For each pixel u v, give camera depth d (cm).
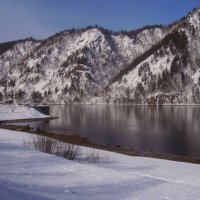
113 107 13212
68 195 848
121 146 3397
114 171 1295
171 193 988
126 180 1148
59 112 10100
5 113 7100
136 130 4981
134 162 2003
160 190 1023
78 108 12812
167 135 4331
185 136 4209
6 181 886
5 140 2650
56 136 3794
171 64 15425
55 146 2102
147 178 1212
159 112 9300
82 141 3544
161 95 14750
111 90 17238
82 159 1950
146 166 1827
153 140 3872
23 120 6812
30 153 1677
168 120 6662
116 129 5144
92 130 5022
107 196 899
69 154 1969
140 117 7619
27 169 1221
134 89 15975
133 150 3080
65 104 18262
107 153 2391
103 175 1207
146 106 13538
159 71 15538
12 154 1611
